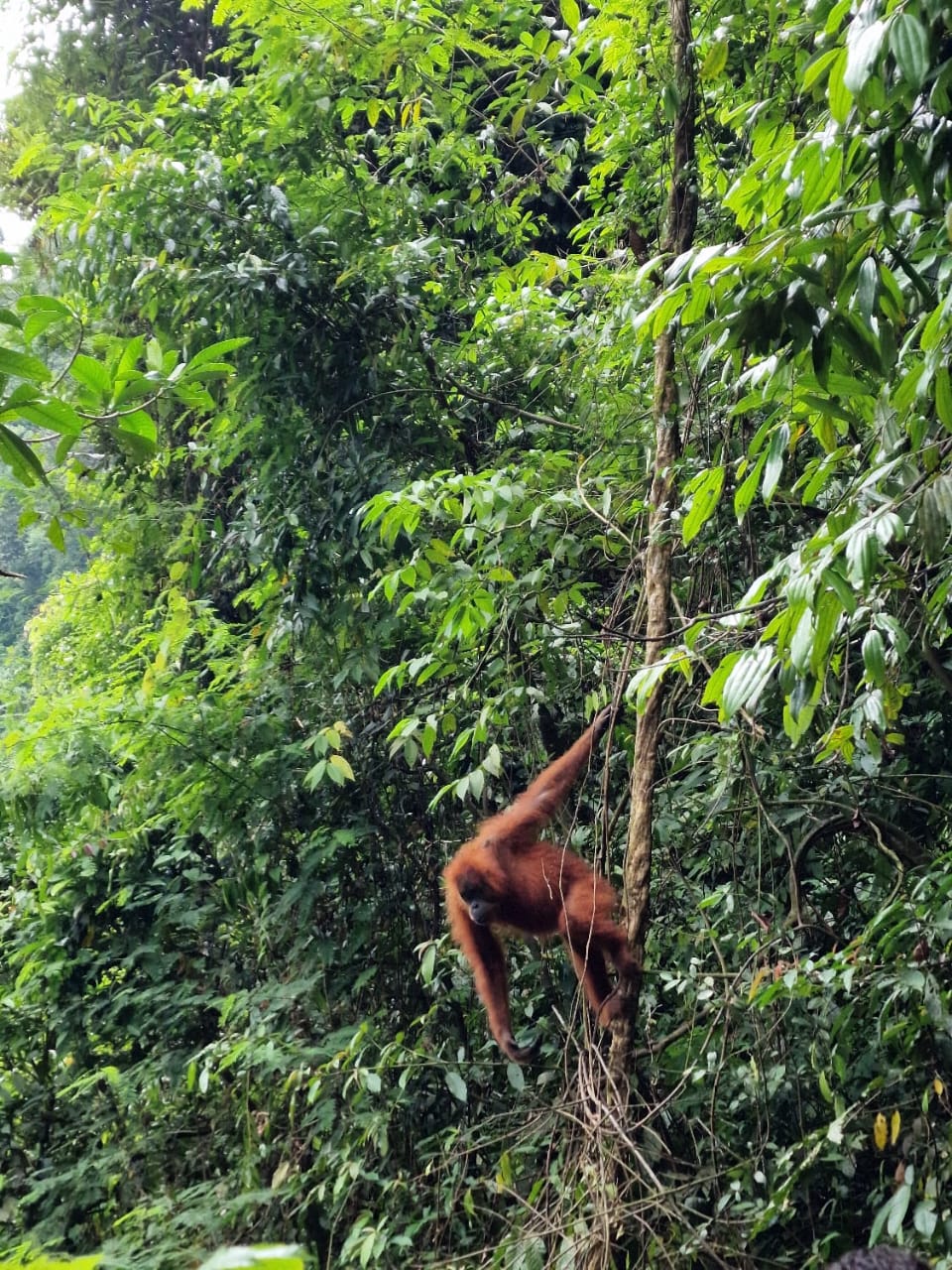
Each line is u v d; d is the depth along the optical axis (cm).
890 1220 362
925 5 219
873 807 528
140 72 1186
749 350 328
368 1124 554
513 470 570
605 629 478
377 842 675
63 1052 751
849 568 262
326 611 677
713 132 612
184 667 840
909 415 293
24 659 1045
